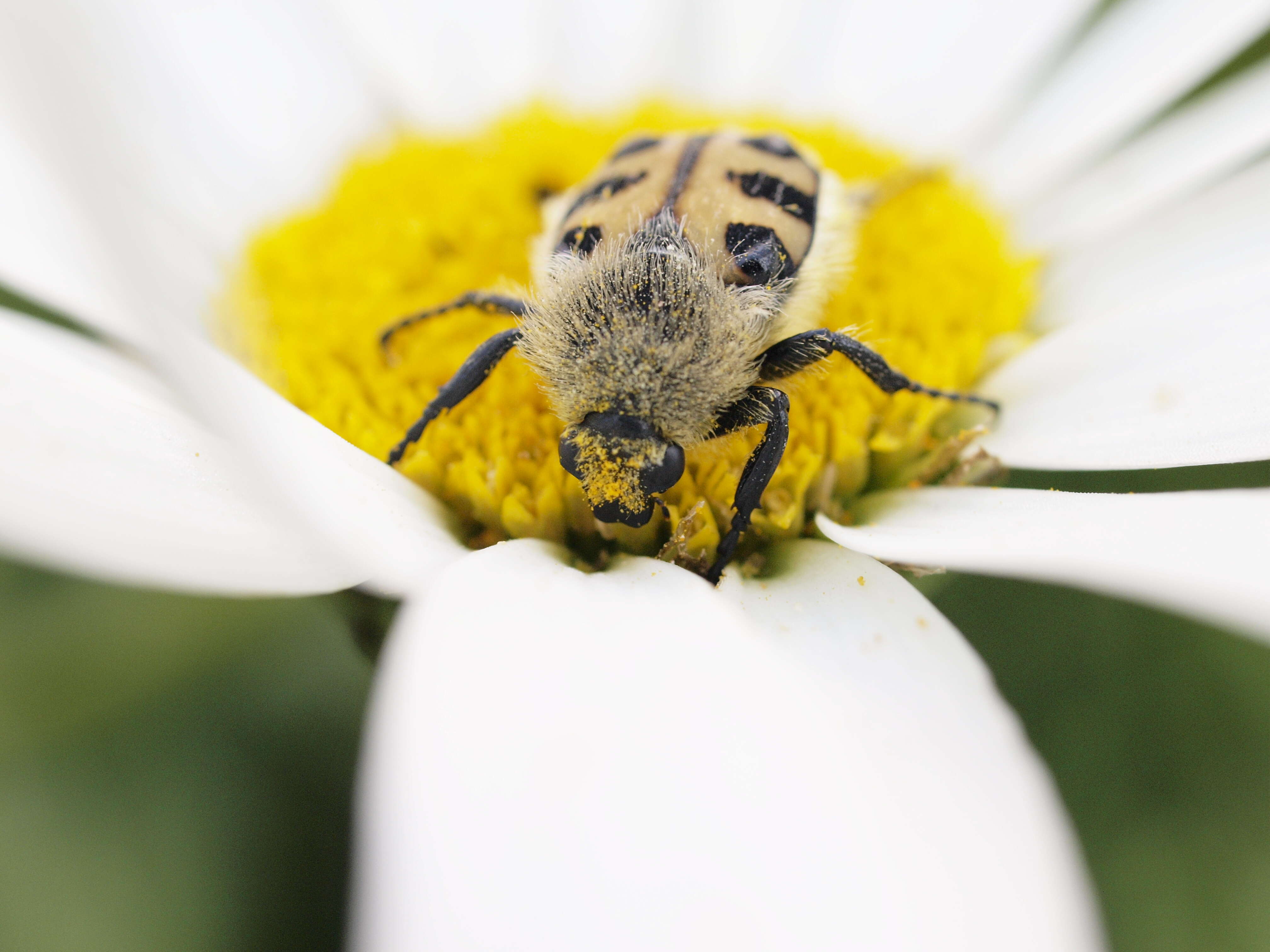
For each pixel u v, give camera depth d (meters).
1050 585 0.05
